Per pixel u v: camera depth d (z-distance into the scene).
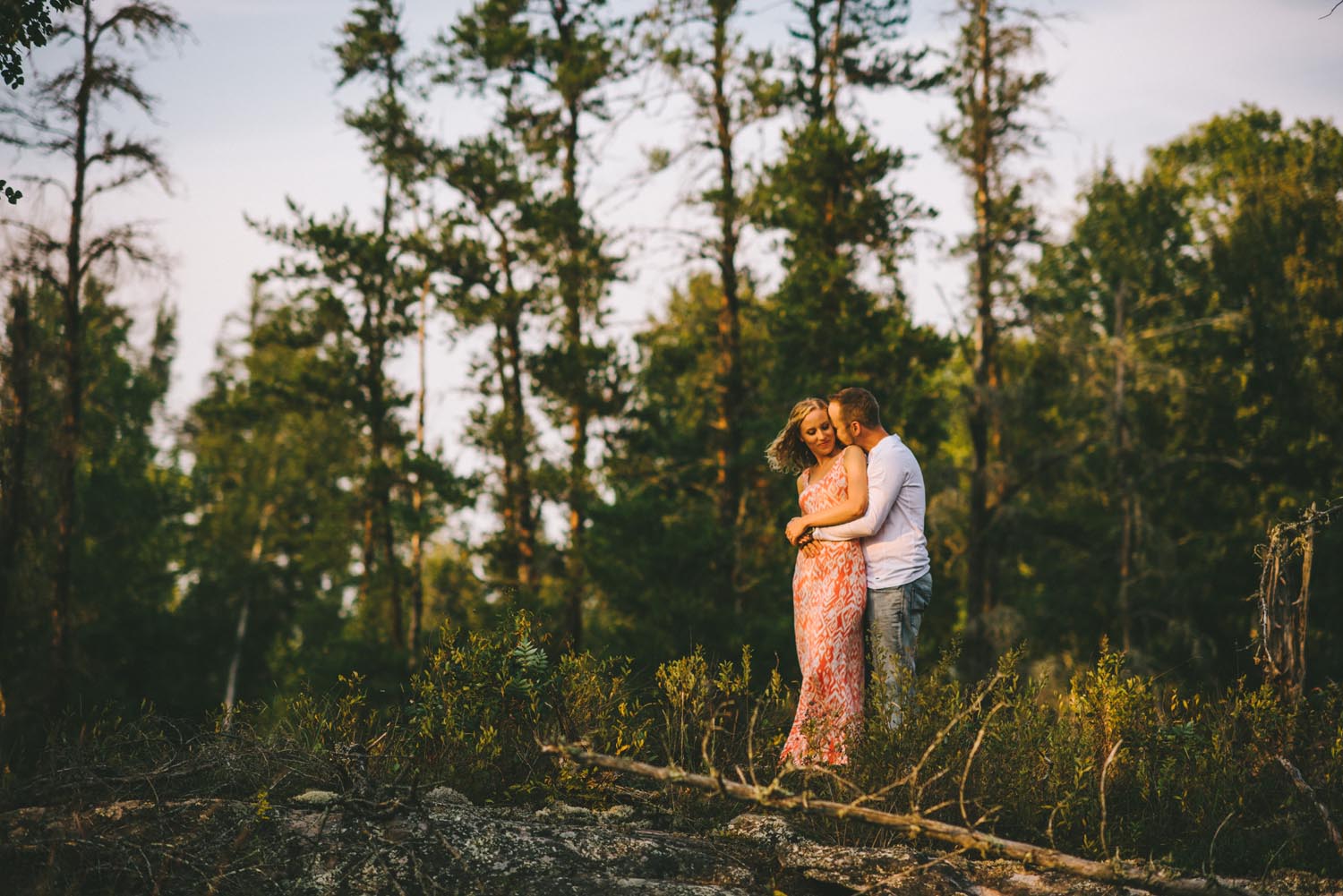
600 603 20.36
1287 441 28.77
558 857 3.68
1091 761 4.23
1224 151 36.12
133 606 34.59
